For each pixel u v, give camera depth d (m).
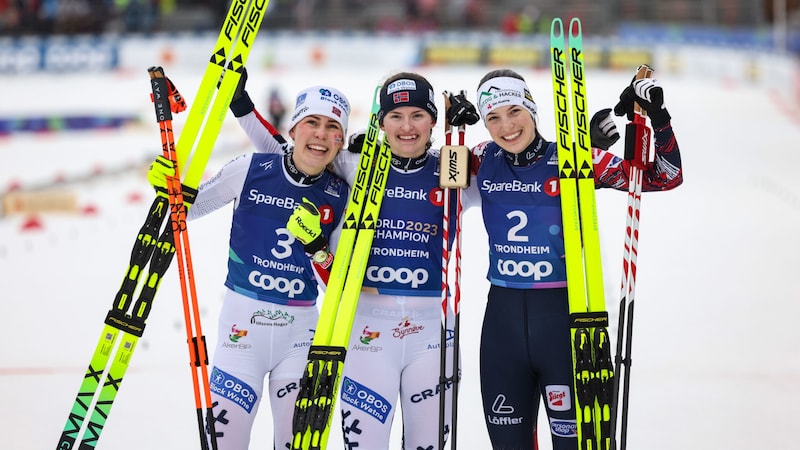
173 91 12.38
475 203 13.11
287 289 12.65
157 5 86.75
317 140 12.39
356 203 12.55
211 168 49.03
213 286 27.12
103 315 24.67
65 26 83.56
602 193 41.09
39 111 65.50
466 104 12.10
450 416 12.89
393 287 12.58
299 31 83.94
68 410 17.39
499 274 12.41
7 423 16.64
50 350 21.50
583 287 11.84
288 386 12.61
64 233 36.34
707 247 32.16
